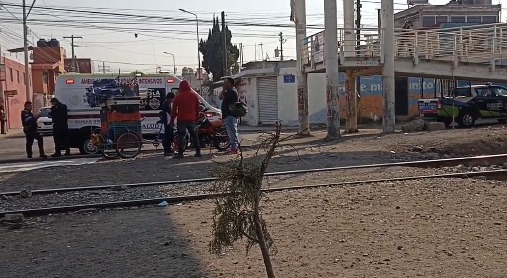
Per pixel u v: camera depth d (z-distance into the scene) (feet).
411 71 81.97
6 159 65.98
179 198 34.35
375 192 32.55
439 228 23.57
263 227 14.42
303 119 84.64
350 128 91.20
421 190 32.73
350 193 32.55
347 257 19.90
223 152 58.85
